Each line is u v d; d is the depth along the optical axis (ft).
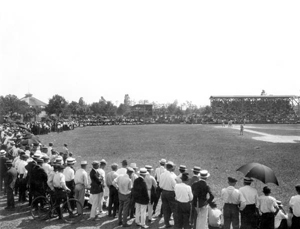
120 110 447.42
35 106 337.93
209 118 319.27
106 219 34.94
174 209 31.24
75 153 87.30
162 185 31.89
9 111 255.50
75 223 33.37
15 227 31.81
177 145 106.32
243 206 26.66
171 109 480.23
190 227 31.17
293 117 318.45
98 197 35.65
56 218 35.01
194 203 29.27
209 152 87.15
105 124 294.46
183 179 29.09
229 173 58.18
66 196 34.47
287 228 27.45
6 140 71.92
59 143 113.80
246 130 192.75
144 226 31.83
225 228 27.45
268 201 27.02
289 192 45.50
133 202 35.09
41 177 36.06
